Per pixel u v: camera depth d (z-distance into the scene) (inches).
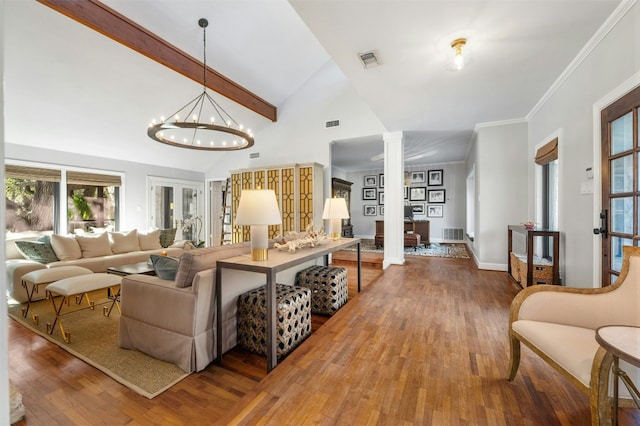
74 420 60.7
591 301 58.3
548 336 54.3
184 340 79.5
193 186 284.7
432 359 75.2
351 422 53.2
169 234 230.1
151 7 127.8
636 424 52.9
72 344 94.8
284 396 60.9
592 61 92.8
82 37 127.7
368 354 78.1
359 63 103.1
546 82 120.3
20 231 173.3
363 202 377.7
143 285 88.3
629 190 77.6
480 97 136.4
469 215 300.5
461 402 58.4
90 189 207.3
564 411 55.7
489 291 136.9
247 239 234.2
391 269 187.2
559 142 120.0
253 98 215.0
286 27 166.6
